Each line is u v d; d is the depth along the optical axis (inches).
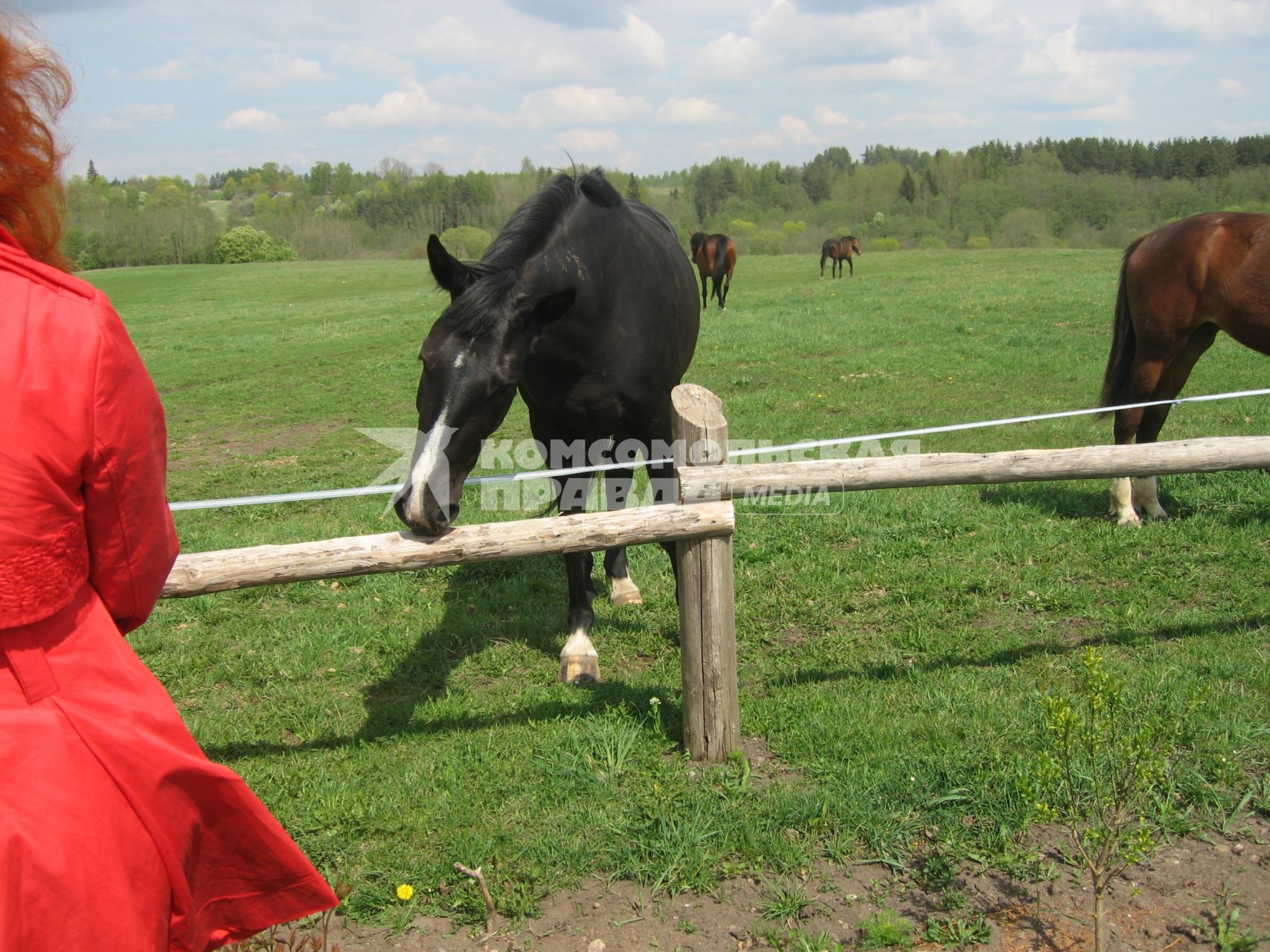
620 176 2161.7
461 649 164.1
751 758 122.5
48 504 44.1
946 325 557.0
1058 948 88.4
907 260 1306.6
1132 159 3981.3
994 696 132.1
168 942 50.7
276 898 56.1
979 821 105.0
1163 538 195.8
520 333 116.0
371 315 902.4
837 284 906.1
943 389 388.8
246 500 118.2
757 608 174.1
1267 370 387.9
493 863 103.2
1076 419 314.3
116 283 1720.0
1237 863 98.0
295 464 332.5
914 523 213.2
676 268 161.5
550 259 126.2
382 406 437.4
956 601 172.6
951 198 3494.1
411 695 149.1
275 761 128.3
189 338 796.0
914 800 108.7
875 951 89.4
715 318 674.8
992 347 476.7
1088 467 128.8
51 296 45.8
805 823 106.3
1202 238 208.4
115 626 53.0
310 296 1270.9
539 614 178.2
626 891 99.4
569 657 151.2
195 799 51.1
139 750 47.9
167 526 51.9
